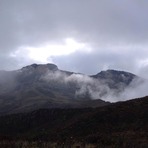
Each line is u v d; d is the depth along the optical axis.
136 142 58.94
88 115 92.44
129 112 85.88
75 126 85.31
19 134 108.25
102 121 84.06
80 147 51.56
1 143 50.44
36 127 115.50
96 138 65.00
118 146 55.25
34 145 50.25
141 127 74.38
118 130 75.62
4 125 124.25
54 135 80.12
